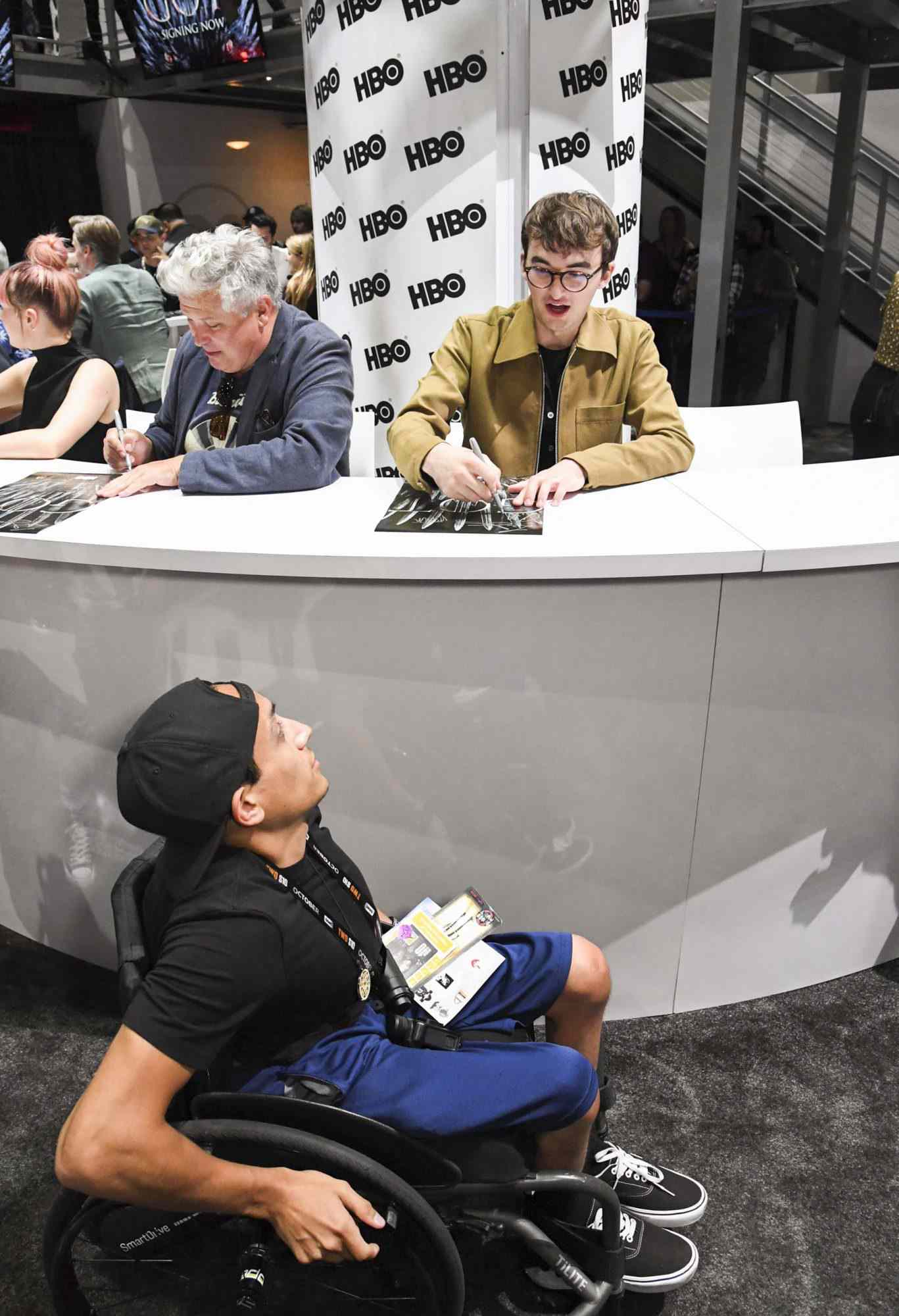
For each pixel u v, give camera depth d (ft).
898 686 5.76
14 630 5.90
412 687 5.40
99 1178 3.18
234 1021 3.43
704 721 5.54
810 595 5.33
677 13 13.91
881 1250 4.87
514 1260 4.86
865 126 20.85
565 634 5.25
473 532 5.30
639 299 20.39
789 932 6.34
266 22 20.74
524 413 6.86
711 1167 5.32
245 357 6.33
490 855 5.85
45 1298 4.66
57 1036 6.27
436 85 7.39
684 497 6.03
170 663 5.64
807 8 15.57
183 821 3.39
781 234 21.65
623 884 5.95
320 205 8.54
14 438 7.40
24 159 26.40
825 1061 6.01
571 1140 4.23
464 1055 4.00
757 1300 4.65
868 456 14.62
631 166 8.23
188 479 6.14
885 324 13.79
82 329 14.69
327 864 3.95
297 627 5.33
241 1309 3.70
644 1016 6.40
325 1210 3.39
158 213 19.61
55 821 6.47
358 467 7.53
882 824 6.22
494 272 7.90
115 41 24.32
